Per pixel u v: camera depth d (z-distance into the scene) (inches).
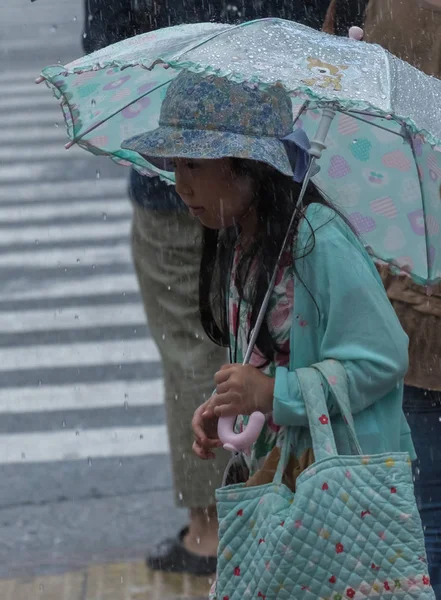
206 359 399.5
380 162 298.0
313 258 248.2
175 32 273.6
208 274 285.1
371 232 303.9
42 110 1563.7
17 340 756.6
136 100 309.1
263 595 236.1
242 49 247.1
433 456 329.4
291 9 411.2
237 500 242.7
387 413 253.9
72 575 428.8
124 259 941.8
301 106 290.7
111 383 671.1
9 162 1299.2
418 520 235.8
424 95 252.8
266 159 245.8
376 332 245.8
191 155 248.7
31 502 514.9
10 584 425.7
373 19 341.7
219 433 250.7
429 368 325.1
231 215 258.2
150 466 550.6
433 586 326.0
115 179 1213.7
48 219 1071.6
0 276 904.3
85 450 572.7
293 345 251.4
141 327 775.7
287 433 247.1
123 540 473.1
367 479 234.5
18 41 2129.7
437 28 330.6
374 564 233.0
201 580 407.8
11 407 636.1
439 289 322.0
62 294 856.9
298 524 231.8
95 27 406.3
